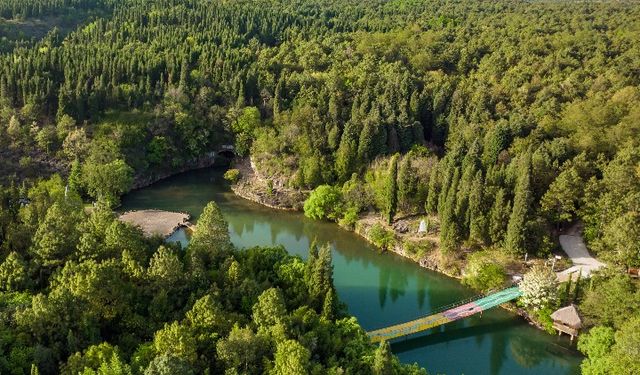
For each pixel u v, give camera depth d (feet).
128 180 530.27
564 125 493.36
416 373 258.37
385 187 466.70
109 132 575.38
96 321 240.53
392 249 443.73
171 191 570.05
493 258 390.21
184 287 264.31
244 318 253.65
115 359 208.54
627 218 351.67
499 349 327.47
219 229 311.27
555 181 414.62
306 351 226.99
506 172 425.69
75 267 255.29
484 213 402.31
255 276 299.99
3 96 570.05
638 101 493.77
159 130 609.42
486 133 503.20
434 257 419.33
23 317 225.97
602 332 290.97
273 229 491.72
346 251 449.89
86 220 306.14
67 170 532.32
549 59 609.01
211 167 650.84
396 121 545.85
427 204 453.99
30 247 278.05
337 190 505.66
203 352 232.32
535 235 387.75
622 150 430.20
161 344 223.30
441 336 338.75
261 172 581.53
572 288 344.90
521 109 542.57
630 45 620.90
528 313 345.92
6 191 340.39
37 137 542.16
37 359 212.84
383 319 347.97
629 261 349.41
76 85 597.11
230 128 645.51
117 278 253.44
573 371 309.01
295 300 287.28
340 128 558.97
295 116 581.12
